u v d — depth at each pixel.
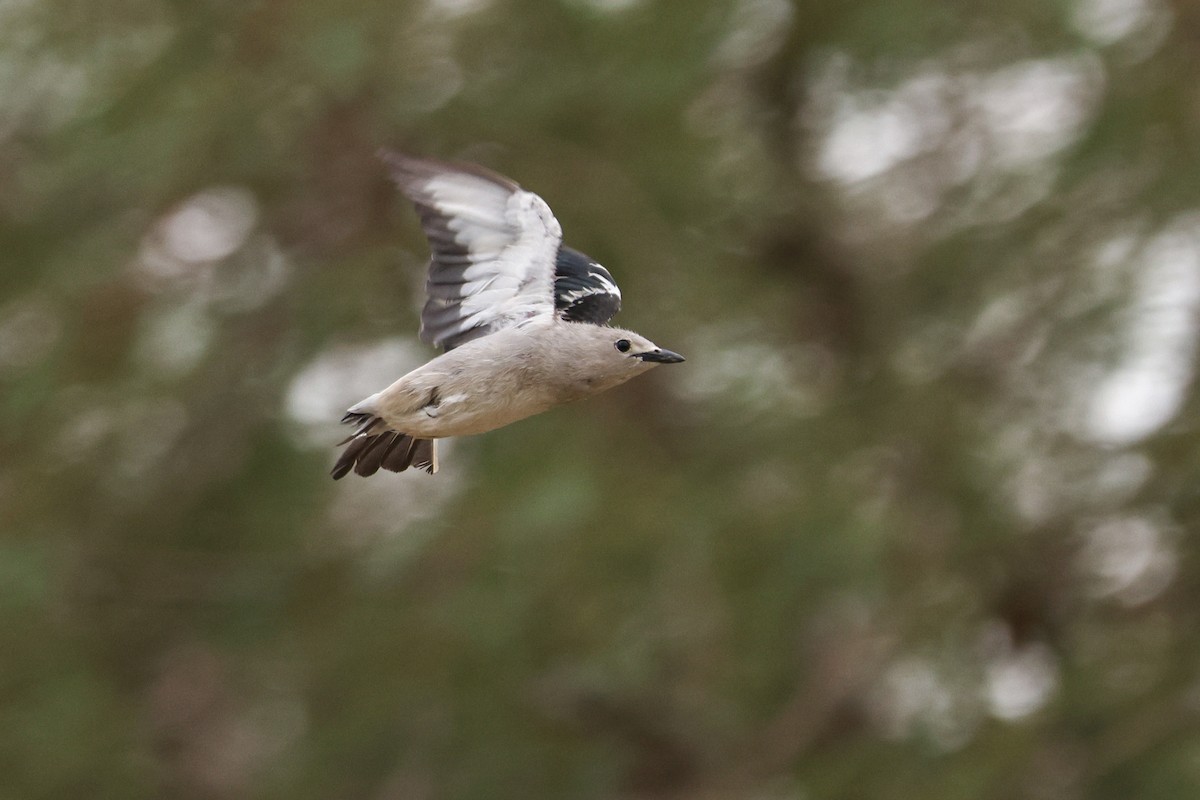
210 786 16.53
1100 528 14.62
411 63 14.82
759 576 14.74
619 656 14.53
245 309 15.37
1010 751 13.99
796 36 16.00
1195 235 14.38
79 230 15.00
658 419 15.41
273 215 15.47
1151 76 14.76
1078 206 14.99
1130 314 14.12
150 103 14.69
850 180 16.53
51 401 14.76
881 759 14.41
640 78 14.88
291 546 15.37
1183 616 14.44
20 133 14.95
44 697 15.02
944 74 15.92
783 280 16.59
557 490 14.12
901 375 15.16
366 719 15.24
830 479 14.81
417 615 14.70
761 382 15.20
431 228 8.74
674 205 15.71
